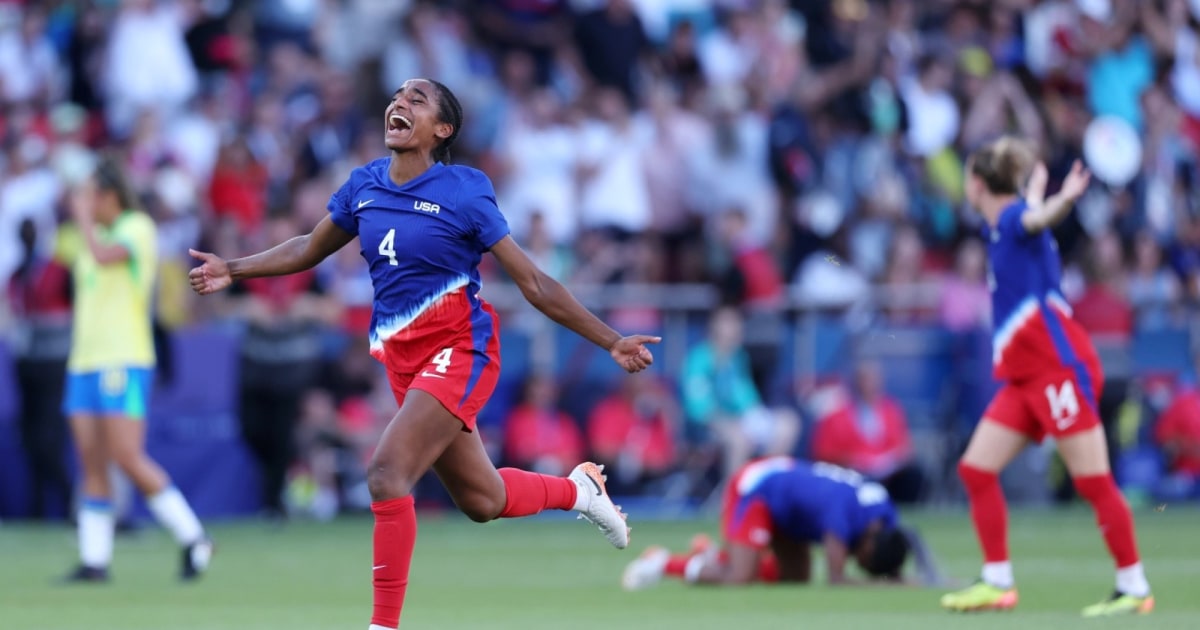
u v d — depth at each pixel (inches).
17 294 2169.0
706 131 2623.0
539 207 2464.3
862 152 2751.0
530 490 919.7
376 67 2787.9
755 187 2625.5
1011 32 3110.2
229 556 1724.9
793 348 2401.6
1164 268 2714.1
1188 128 3213.6
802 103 2832.2
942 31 3061.0
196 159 2529.5
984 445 1171.9
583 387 2349.9
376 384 2290.8
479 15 2854.3
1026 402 1162.0
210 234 2249.0
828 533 1355.8
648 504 2337.6
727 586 1380.4
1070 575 1489.9
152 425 2153.1
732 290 2372.0
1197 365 2559.1
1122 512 1139.9
